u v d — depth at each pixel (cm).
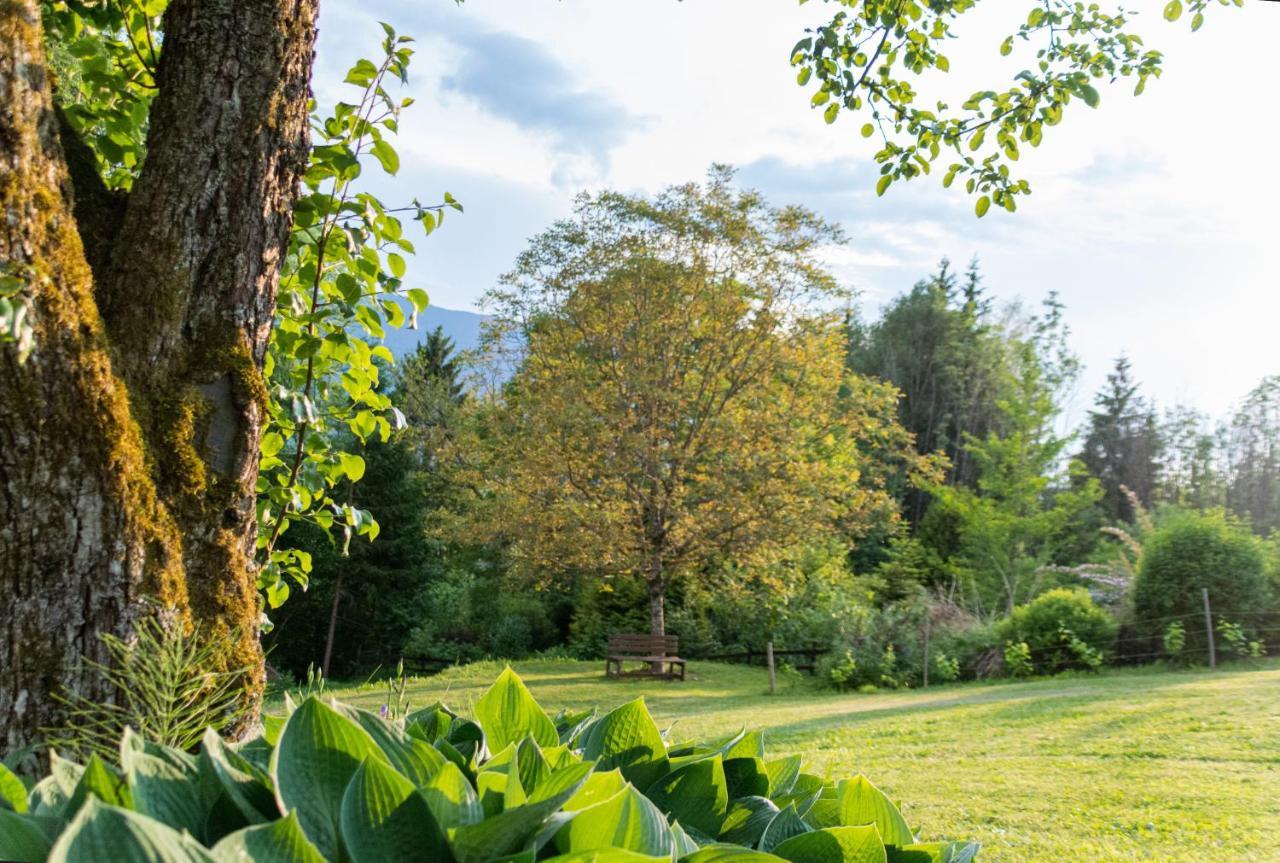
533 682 1864
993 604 2581
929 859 179
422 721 210
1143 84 588
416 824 128
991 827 606
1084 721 992
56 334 227
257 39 277
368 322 368
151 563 243
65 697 225
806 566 2481
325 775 137
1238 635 1538
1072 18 585
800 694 1666
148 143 276
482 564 3038
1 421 221
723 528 1969
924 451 4947
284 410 369
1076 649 1619
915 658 1738
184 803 131
